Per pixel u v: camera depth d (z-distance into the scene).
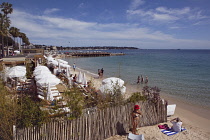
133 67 38.81
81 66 42.09
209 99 14.19
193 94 15.73
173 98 14.45
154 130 7.18
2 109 5.08
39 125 5.03
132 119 6.67
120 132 6.60
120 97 7.38
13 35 63.72
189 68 37.03
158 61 56.84
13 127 4.83
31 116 5.06
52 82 10.12
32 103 5.57
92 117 5.80
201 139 6.82
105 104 6.85
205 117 10.18
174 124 7.29
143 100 7.57
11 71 12.48
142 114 7.30
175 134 7.04
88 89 12.26
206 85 19.67
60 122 5.29
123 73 29.20
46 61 27.38
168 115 9.80
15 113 5.04
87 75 26.69
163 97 14.73
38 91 10.54
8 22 43.97
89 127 5.73
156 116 7.73
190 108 11.91
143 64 46.06
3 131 5.11
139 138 5.81
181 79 23.58
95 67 39.56
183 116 10.17
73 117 5.63
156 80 22.91
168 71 32.09
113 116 6.36
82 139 5.66
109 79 10.60
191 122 9.19
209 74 28.38
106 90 7.98
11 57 23.23
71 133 5.45
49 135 5.17
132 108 6.87
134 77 25.25
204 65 43.56
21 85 12.57
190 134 7.17
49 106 8.14
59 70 20.69
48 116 5.61
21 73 12.55
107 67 39.50
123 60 62.88
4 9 44.47
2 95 6.00
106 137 6.23
